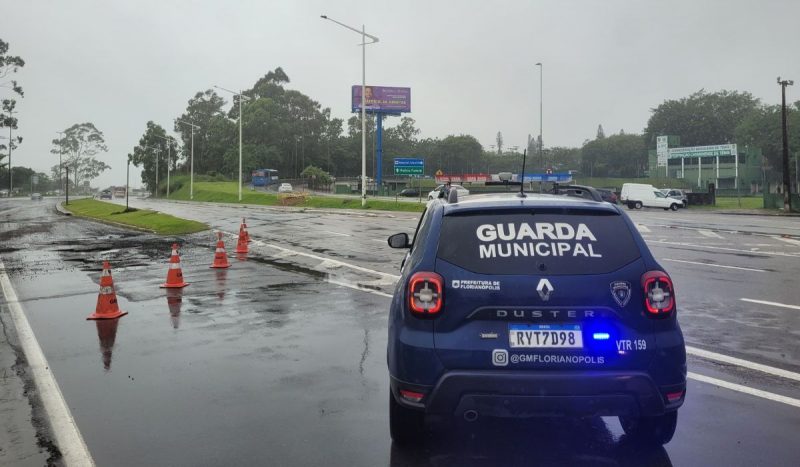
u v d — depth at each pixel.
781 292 9.85
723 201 59.28
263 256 15.54
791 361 5.96
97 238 22.80
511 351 3.45
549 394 3.38
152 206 58.34
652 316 3.54
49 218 40.69
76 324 8.00
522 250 3.62
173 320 8.12
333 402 4.91
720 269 12.59
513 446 4.02
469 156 145.38
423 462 3.80
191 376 5.65
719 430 4.25
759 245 17.62
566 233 3.70
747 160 97.06
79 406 4.87
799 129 89.38
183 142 135.88
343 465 3.78
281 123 123.94
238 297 9.75
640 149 141.00
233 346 6.71
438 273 3.60
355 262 14.02
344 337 7.06
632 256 3.65
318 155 133.00
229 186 95.88
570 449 3.96
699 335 7.00
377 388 5.25
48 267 14.28
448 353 3.48
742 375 5.52
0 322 8.21
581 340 3.46
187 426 4.43
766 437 4.12
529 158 147.00
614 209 3.88
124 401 4.98
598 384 3.39
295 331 7.38
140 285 11.16
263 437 4.22
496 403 3.43
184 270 13.11
